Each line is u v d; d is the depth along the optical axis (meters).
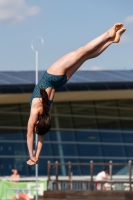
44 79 13.05
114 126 57.22
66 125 56.47
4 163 53.50
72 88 51.25
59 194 39.31
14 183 39.44
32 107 12.86
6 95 50.78
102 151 56.03
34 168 53.75
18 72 53.84
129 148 56.56
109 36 13.30
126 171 55.12
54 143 55.44
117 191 38.72
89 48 13.15
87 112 57.16
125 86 51.56
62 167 54.66
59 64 13.02
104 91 52.38
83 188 40.81
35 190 38.19
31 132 12.89
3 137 54.59
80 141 56.09
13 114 55.34
